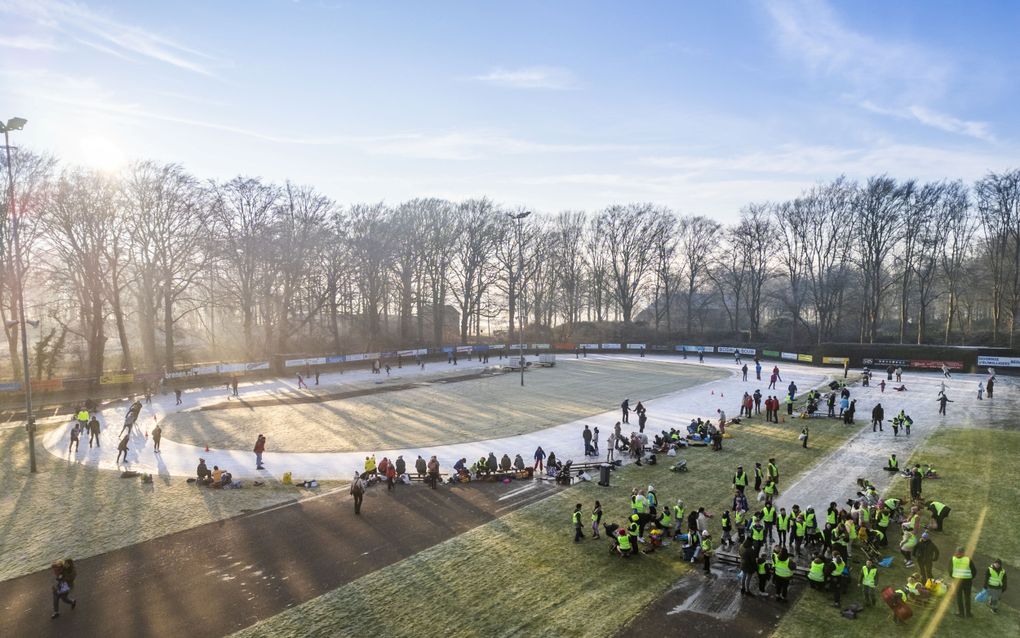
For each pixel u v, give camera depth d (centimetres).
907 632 1544
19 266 3047
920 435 3644
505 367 7144
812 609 1680
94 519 2336
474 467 2938
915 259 7775
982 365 6178
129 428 3656
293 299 8294
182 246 6162
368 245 8050
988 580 1661
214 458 3212
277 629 1574
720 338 9488
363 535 2184
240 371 6303
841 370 6712
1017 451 3247
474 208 9375
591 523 2311
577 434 3769
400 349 8419
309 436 3712
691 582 1842
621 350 9144
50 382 5162
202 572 1894
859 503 2211
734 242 9425
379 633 1557
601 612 1658
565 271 10600
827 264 8506
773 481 2591
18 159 5159
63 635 1552
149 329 6119
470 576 1869
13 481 2812
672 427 3994
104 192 5625
